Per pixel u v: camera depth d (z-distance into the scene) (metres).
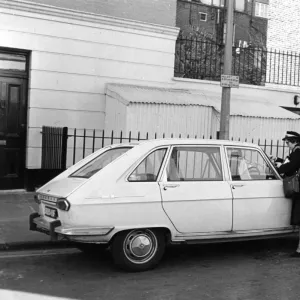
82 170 6.73
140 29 12.00
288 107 14.27
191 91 12.55
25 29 10.69
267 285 5.66
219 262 6.72
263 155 7.11
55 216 6.07
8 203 9.90
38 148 11.05
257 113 11.91
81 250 7.25
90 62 11.49
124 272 6.13
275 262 6.75
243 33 20.28
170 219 6.14
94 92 11.59
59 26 11.06
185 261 6.75
